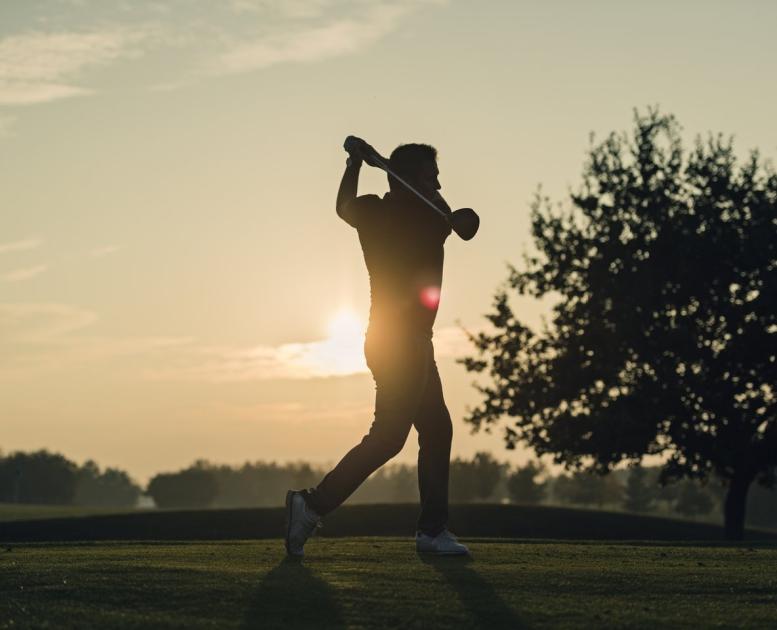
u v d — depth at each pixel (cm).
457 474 7662
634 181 3152
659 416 2838
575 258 3125
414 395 582
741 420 2900
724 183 3058
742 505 3066
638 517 4103
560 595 471
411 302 584
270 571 523
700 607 448
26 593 455
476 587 486
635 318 2855
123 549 701
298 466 12356
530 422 3017
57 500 15050
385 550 655
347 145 600
